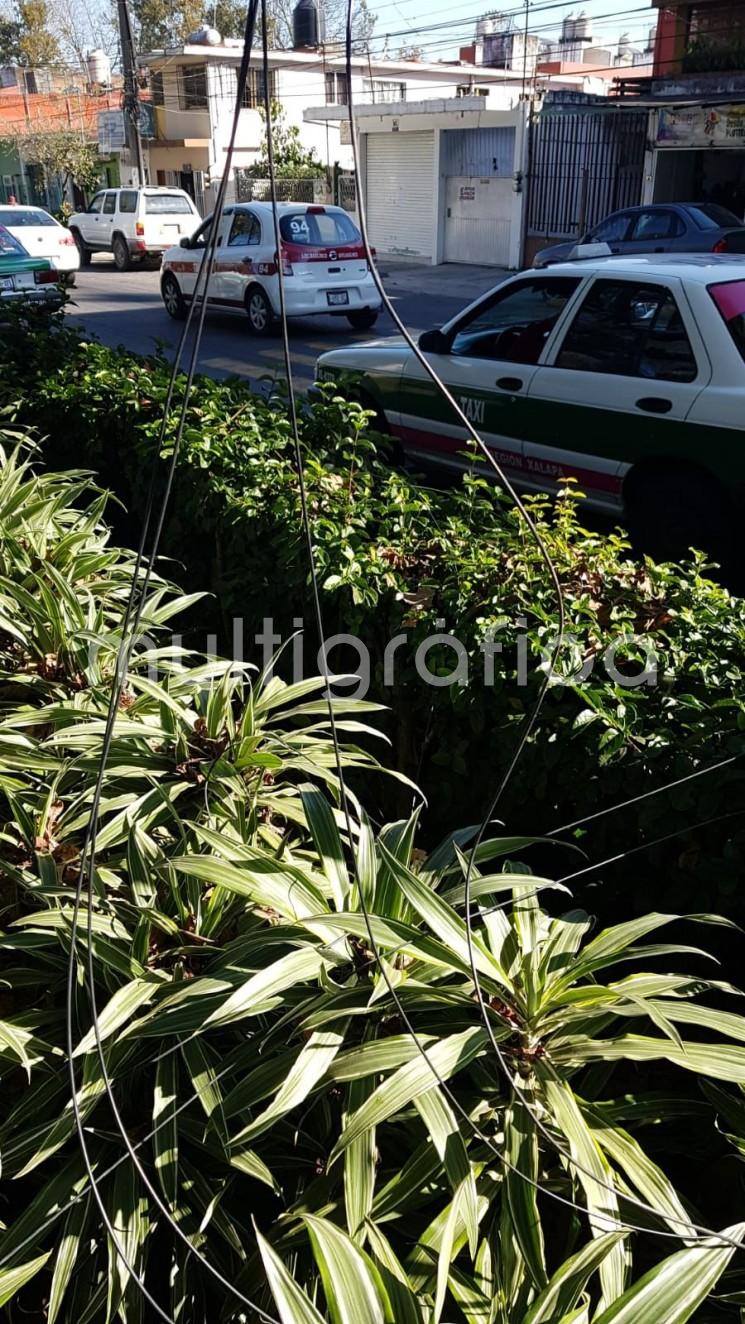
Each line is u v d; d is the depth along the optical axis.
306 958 2.19
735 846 2.61
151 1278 2.16
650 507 6.25
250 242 15.61
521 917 2.48
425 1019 2.26
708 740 2.74
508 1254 1.84
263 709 3.30
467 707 3.23
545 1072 2.12
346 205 28.91
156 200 25.62
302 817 2.96
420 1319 1.71
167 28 48.03
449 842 2.61
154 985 2.30
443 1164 1.88
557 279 6.63
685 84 21.64
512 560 3.61
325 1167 2.11
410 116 26.17
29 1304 2.23
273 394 5.80
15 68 49.19
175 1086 2.16
